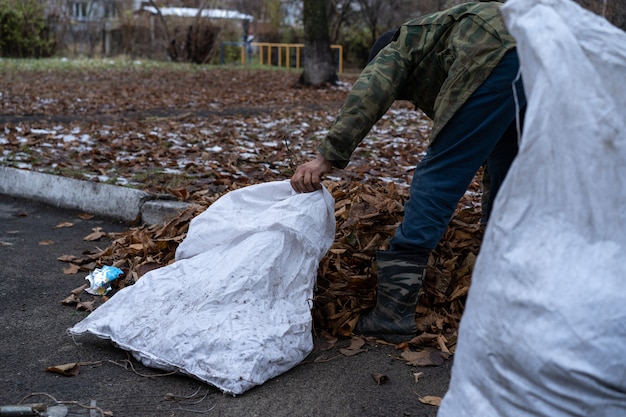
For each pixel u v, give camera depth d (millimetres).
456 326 3348
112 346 3162
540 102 1828
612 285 1804
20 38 29203
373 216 3834
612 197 1828
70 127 9727
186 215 4336
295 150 8086
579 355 1774
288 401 2697
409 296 3168
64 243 4918
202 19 30281
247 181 6176
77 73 21984
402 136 9586
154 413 2604
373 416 2605
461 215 4059
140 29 32906
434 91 3092
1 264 4398
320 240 3211
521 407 1823
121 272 3984
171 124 10219
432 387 2846
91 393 2748
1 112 11547
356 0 32469
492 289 1874
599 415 1797
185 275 3117
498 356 1850
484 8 2955
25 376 2889
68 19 31938
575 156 1819
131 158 7277
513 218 1871
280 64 33156
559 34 1859
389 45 3141
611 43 1964
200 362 2775
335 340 3252
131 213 5496
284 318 2949
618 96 1948
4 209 5945
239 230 3158
